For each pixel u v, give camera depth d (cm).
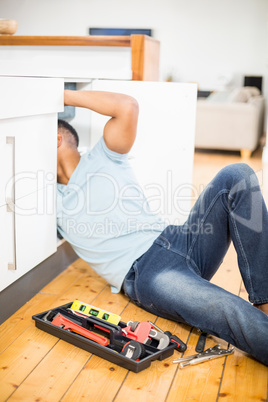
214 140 532
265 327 121
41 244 164
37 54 223
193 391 115
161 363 127
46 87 155
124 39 212
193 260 147
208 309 130
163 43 738
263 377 122
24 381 116
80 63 220
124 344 130
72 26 744
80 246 168
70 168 173
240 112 513
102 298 167
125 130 162
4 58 227
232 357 132
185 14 722
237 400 112
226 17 712
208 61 732
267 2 694
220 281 188
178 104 199
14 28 226
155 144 203
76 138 177
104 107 164
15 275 148
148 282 145
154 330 134
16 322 147
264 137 664
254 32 708
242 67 723
